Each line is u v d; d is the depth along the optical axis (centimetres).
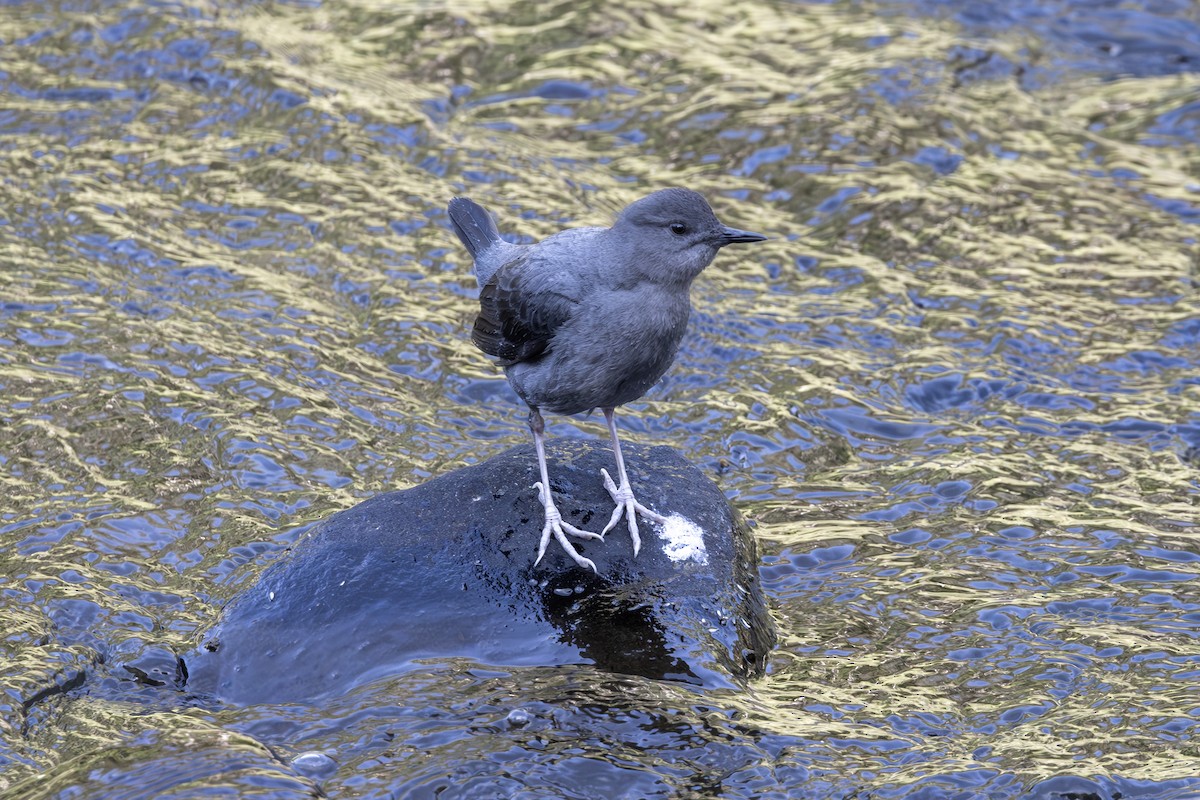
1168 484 1113
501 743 713
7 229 1464
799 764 717
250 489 1097
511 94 1825
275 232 1502
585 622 835
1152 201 1614
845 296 1447
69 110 1708
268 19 1973
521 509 895
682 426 1238
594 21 2002
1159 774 720
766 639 884
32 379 1220
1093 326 1381
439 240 1505
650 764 703
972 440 1200
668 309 859
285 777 652
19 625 902
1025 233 1552
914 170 1658
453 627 832
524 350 883
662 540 888
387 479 1123
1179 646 870
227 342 1309
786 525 1066
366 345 1330
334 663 818
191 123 1700
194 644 866
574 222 1516
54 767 713
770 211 1591
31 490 1077
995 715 793
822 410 1254
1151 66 1986
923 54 1900
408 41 1942
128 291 1377
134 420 1177
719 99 1791
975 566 994
